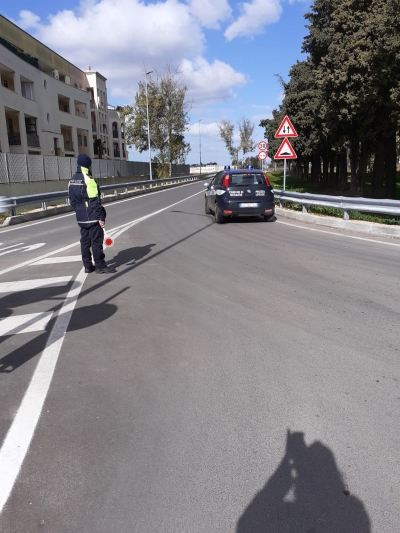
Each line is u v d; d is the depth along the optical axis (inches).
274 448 115.3
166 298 243.8
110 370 160.4
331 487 101.4
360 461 109.6
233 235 455.8
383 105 673.0
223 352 172.6
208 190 640.4
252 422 126.6
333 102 717.3
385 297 234.2
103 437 121.4
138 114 2324.1
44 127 1480.1
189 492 100.9
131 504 97.7
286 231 478.3
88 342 186.1
